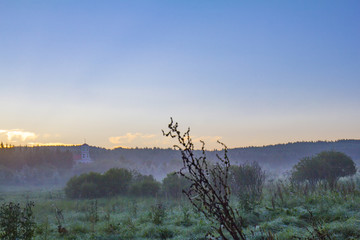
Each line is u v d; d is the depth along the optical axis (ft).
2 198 111.65
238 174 60.75
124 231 38.52
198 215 41.32
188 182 73.82
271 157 540.52
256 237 25.08
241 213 36.35
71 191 106.42
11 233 29.53
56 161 448.65
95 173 113.09
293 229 27.99
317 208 37.17
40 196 119.03
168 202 70.13
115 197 99.91
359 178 78.02
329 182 59.41
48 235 38.29
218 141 7.18
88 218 50.75
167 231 35.91
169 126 6.92
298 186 58.03
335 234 25.66
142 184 105.50
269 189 63.52
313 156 89.30
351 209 36.04
